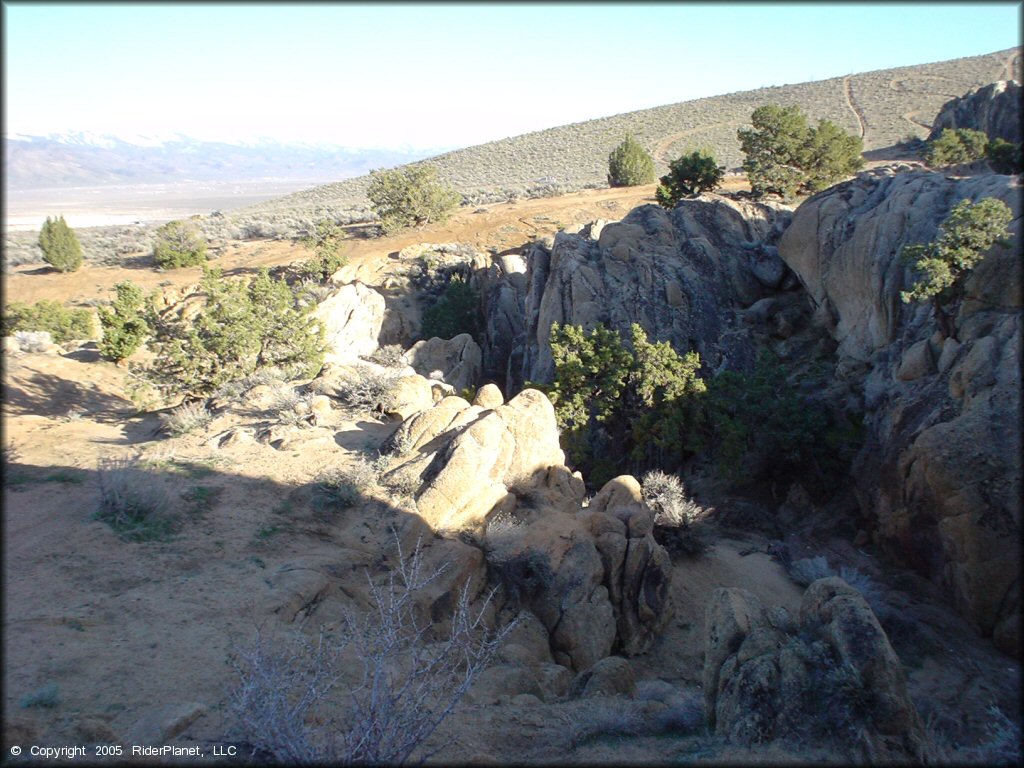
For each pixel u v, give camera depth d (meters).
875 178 31.16
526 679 9.88
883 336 25.67
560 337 27.98
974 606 15.23
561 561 13.36
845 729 7.30
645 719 8.77
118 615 8.80
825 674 7.80
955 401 18.06
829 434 22.97
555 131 118.69
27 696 6.84
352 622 8.60
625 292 34.97
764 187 42.69
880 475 19.75
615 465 26.58
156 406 22.52
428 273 51.97
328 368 21.92
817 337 31.11
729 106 111.56
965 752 7.77
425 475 14.38
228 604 9.54
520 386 38.28
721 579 17.12
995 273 19.03
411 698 7.07
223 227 81.25
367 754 6.05
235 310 22.59
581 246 38.12
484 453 14.66
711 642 9.16
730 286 35.12
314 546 12.09
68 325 41.34
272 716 6.00
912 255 20.14
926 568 17.64
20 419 17.95
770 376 24.50
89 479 13.16
